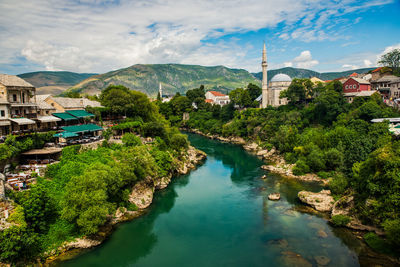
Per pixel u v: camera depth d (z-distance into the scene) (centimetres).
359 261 3941
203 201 6425
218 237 4788
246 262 4041
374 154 4884
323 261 3981
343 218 4925
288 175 8175
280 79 16150
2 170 4953
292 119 11838
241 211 5819
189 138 16275
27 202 4053
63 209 4284
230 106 17725
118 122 9812
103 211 4347
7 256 3369
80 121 8481
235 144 14112
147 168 6462
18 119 6103
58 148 6119
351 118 9512
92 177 4597
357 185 5250
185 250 4400
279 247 4397
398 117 8850
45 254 3947
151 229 5066
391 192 4259
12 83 6356
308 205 5950
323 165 7762
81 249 4262
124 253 4306
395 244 4006
